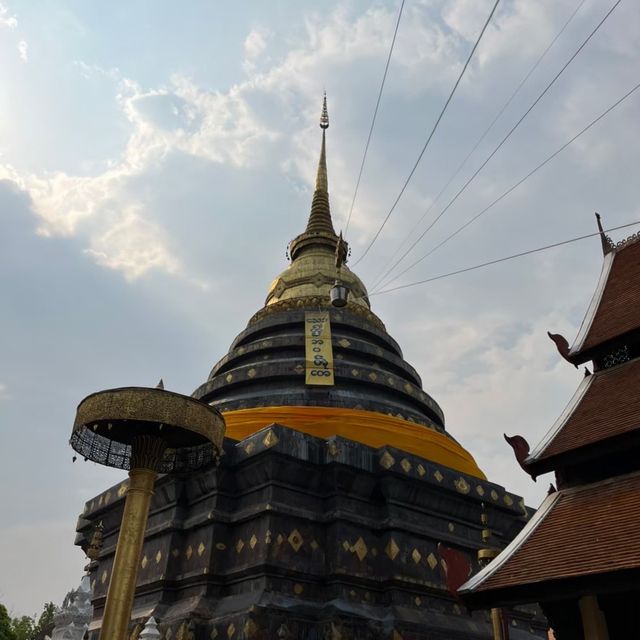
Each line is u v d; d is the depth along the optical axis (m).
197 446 17.47
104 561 24.61
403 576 19.75
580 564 10.48
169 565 20.23
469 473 25.23
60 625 16.50
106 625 13.47
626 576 9.75
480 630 20.56
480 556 15.66
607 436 12.17
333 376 26.33
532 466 13.27
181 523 21.14
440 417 30.33
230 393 27.52
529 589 10.91
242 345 31.77
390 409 25.98
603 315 15.74
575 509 12.29
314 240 37.78
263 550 18.64
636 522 10.80
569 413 13.93
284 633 17.34
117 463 16.97
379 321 33.81
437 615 19.98
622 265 16.83
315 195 41.19
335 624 17.77
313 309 31.67
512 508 24.05
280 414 23.31
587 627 11.25
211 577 19.16
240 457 20.64
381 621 18.78
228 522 20.27
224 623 17.52
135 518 14.70
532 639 22.42
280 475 20.03
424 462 21.91
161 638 17.94
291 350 28.84
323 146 43.97
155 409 14.72
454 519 22.50
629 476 12.12
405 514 21.19
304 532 19.77
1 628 37.56
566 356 15.47
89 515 25.39
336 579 19.03
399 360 30.58
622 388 13.70
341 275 35.06
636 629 10.89
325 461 20.62
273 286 36.00
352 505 20.62
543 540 11.87
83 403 15.30
